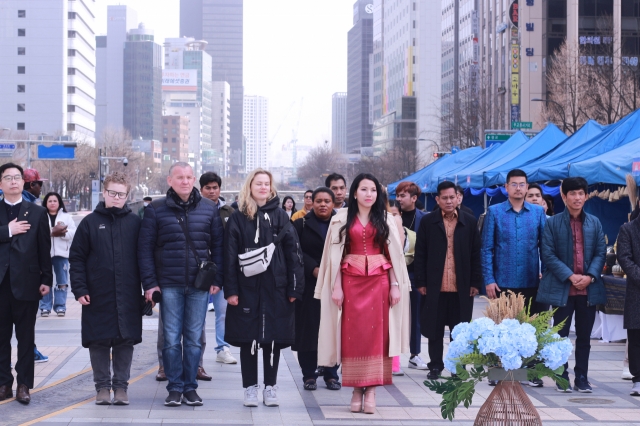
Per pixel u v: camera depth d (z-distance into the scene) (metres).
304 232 7.81
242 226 6.86
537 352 4.78
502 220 7.97
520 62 62.94
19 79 120.00
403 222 9.24
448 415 4.95
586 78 36.41
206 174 9.49
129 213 6.92
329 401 7.21
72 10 122.56
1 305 6.87
